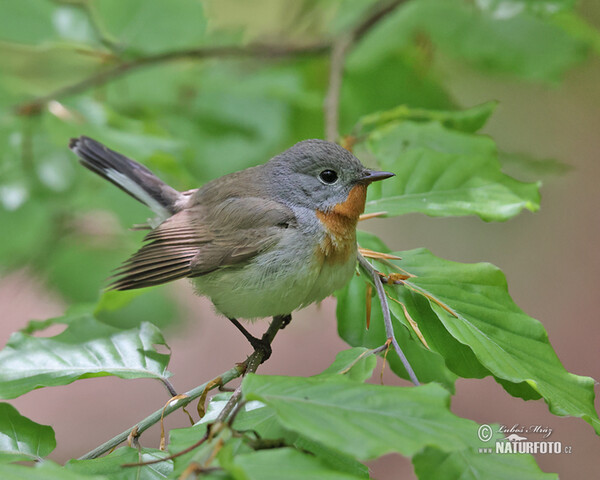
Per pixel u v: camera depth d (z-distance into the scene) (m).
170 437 5.09
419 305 6.60
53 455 13.93
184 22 10.98
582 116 15.14
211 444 4.39
